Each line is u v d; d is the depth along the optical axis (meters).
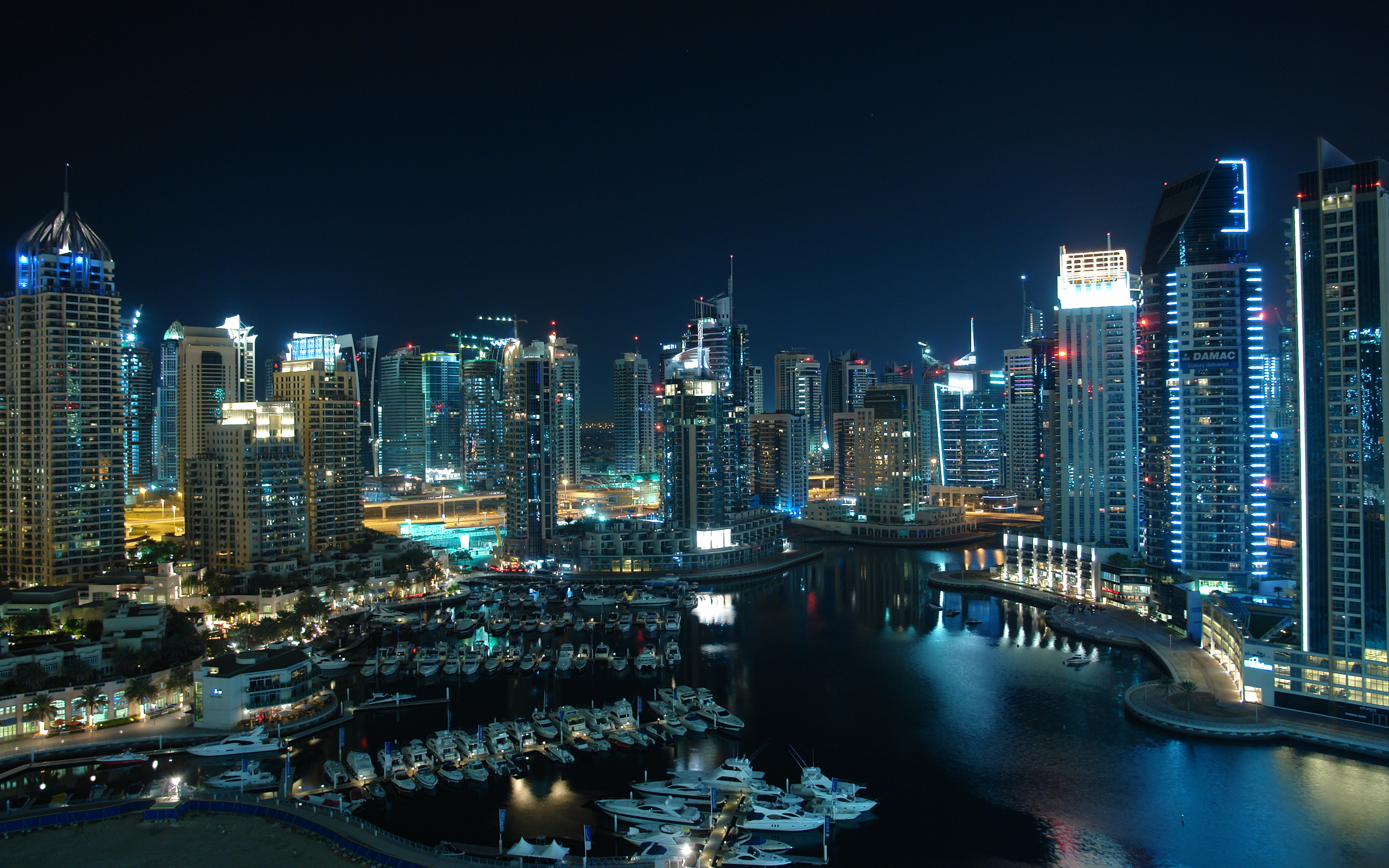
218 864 154.25
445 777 199.50
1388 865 160.75
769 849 166.12
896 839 172.50
